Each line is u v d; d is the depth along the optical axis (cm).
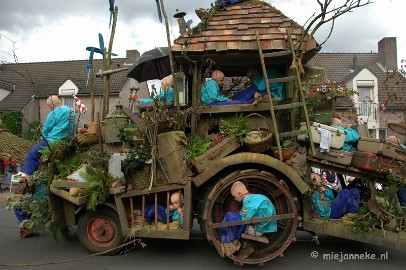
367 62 2705
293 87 505
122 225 459
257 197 432
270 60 518
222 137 468
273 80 475
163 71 702
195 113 498
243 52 498
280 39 497
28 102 2441
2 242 562
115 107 530
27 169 548
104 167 483
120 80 2470
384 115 1967
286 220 448
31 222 505
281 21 518
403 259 486
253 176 438
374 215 449
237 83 642
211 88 505
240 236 435
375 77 2283
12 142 605
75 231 630
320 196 472
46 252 509
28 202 518
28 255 496
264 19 522
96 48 574
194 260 473
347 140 488
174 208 457
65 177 491
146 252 506
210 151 455
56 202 496
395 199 448
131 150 476
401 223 438
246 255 438
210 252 508
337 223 455
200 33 512
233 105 492
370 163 449
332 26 472
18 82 2714
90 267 445
